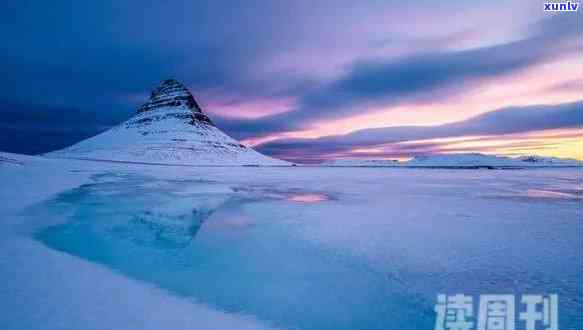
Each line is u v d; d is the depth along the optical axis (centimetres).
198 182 3055
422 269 686
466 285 613
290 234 978
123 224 1179
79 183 2458
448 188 2452
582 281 622
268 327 479
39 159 4647
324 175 4634
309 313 523
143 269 705
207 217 1303
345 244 861
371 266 706
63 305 511
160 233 1041
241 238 960
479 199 1756
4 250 786
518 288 599
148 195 2009
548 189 2347
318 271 686
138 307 517
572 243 857
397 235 946
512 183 2984
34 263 699
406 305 549
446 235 942
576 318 501
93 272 666
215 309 526
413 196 1914
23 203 1456
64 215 1280
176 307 525
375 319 511
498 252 785
